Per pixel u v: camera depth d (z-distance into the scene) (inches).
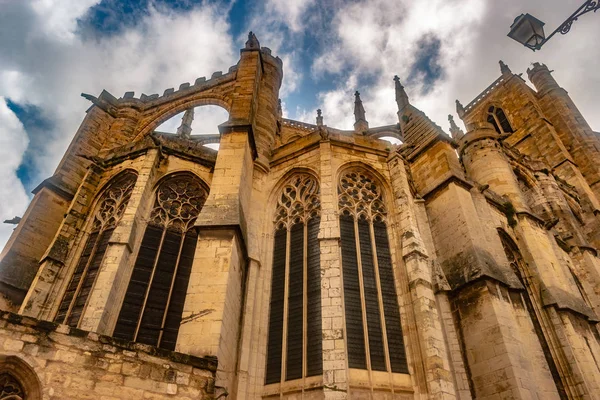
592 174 1742.1
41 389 363.3
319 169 823.7
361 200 815.7
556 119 1974.7
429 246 788.0
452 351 633.0
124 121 1202.6
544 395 642.2
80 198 834.2
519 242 1001.5
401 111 1480.1
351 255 729.0
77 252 776.3
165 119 1258.0
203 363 474.0
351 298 673.6
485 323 660.7
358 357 612.7
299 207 815.7
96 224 824.9
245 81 1038.4
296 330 653.3
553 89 2069.4
